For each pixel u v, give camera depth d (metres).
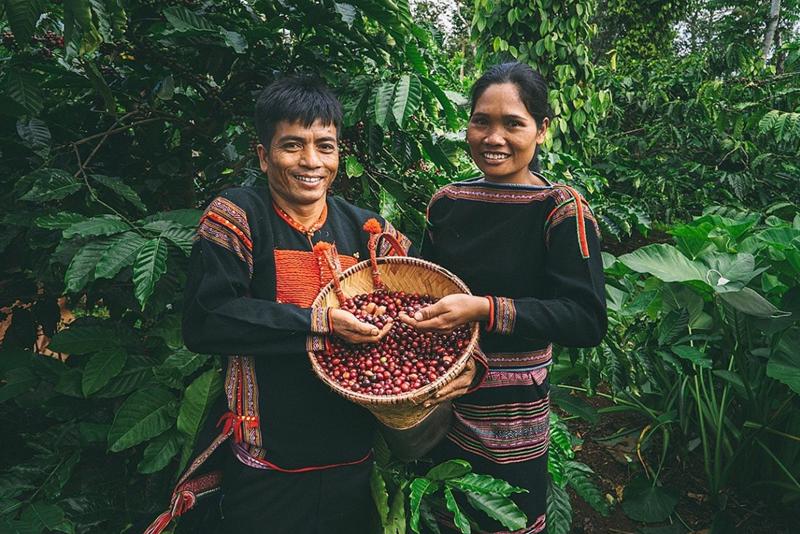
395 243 1.66
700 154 7.21
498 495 1.62
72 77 2.13
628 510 2.77
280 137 1.43
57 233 2.03
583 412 2.52
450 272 1.65
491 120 1.58
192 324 1.41
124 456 2.17
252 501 1.47
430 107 2.29
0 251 2.08
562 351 2.94
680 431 3.24
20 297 2.38
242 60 2.30
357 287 1.63
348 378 1.43
